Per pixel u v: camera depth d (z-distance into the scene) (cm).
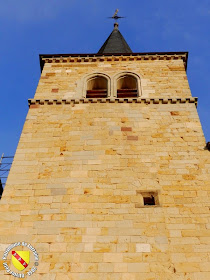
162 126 1523
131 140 1448
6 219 1169
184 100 1669
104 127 1515
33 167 1341
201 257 1052
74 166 1341
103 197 1227
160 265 1034
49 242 1103
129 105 1642
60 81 1850
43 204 1212
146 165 1338
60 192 1248
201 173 1309
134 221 1149
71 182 1281
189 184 1269
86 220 1158
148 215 1166
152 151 1398
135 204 1201
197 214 1168
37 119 1572
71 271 1030
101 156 1376
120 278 1008
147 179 1288
